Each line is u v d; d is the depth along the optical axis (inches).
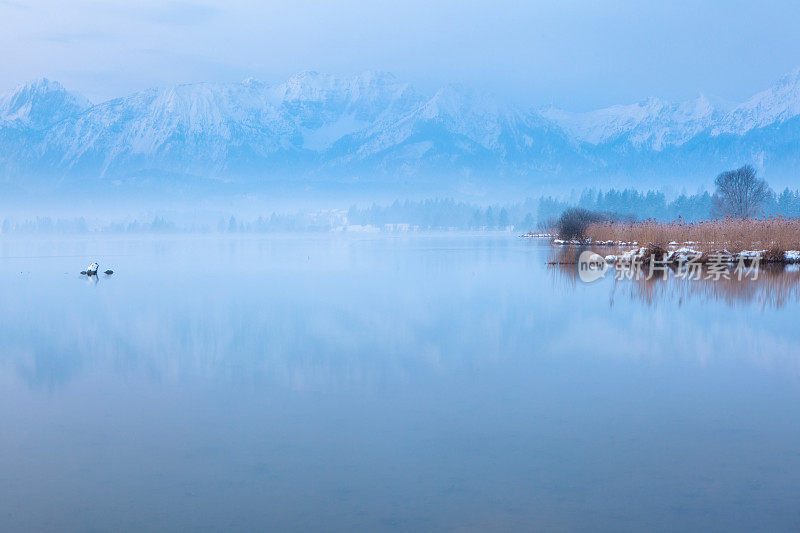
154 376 591.5
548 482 350.9
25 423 457.1
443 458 384.2
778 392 518.3
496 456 386.6
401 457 386.3
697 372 584.1
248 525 308.0
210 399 514.3
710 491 339.0
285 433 430.0
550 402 495.5
